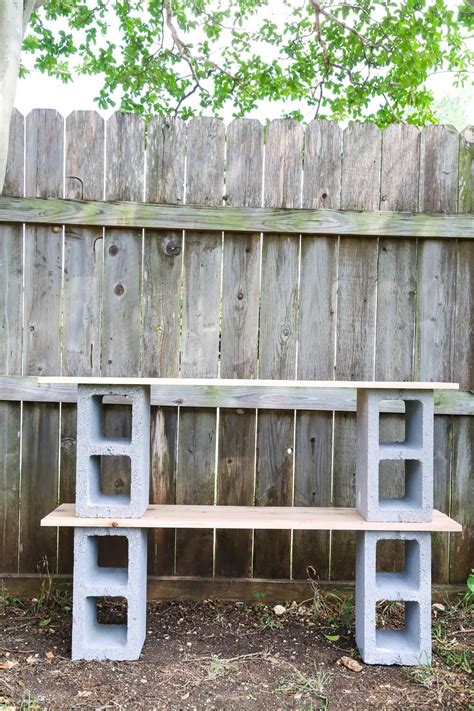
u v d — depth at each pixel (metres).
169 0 4.17
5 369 2.56
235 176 2.55
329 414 2.62
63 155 2.54
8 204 2.50
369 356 2.59
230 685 1.86
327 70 4.70
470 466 2.64
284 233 2.56
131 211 2.51
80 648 2.00
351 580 2.63
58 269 2.56
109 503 2.07
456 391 2.59
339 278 2.58
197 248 2.56
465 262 2.61
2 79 1.81
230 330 2.57
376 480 2.04
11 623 2.32
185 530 2.63
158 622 2.37
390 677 1.93
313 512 2.22
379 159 2.58
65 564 2.62
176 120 2.55
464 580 2.64
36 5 2.37
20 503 2.61
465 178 2.60
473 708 1.71
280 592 2.59
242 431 2.62
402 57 4.80
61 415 2.61
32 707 1.68
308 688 1.84
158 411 2.60
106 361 2.56
